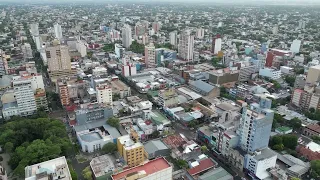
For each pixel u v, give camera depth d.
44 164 181.38
